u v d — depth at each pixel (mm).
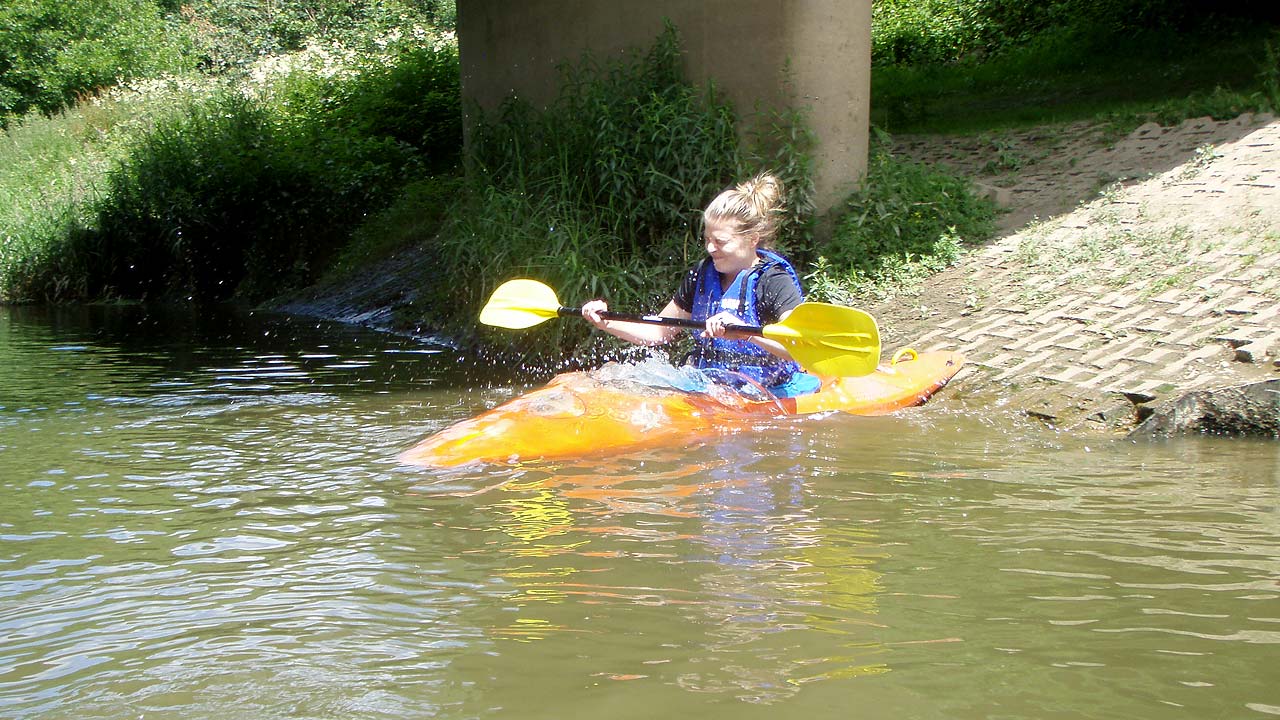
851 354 4570
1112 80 12555
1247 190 7125
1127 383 4938
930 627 2430
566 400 4621
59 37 24875
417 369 7215
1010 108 12289
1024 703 2059
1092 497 3525
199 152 14570
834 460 4082
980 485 3697
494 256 8086
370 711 2074
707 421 4652
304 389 6254
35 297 14148
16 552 3080
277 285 13578
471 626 2482
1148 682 2139
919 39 16859
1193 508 3371
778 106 7867
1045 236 7379
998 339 5957
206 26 29109
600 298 7461
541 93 9086
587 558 2949
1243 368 4781
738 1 7848
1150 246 6652
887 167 8203
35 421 5121
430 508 3475
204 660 2320
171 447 4492
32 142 19391
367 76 17422
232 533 3238
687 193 7648
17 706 2117
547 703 2090
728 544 3057
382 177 14203
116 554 3053
